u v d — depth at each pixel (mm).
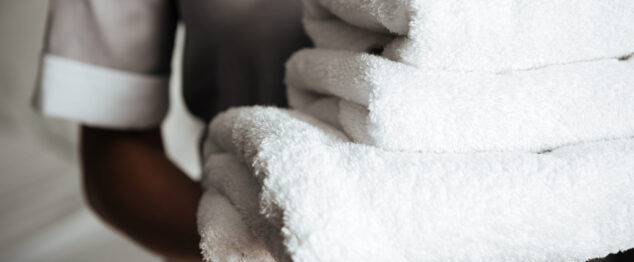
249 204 748
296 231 610
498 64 733
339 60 756
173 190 937
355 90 724
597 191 697
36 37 2229
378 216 652
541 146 737
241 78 1009
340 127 764
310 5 825
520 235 677
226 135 793
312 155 673
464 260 672
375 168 673
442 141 709
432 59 709
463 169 678
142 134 1026
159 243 895
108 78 1001
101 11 980
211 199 792
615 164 709
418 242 657
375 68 703
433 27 679
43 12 2223
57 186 1972
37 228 1738
